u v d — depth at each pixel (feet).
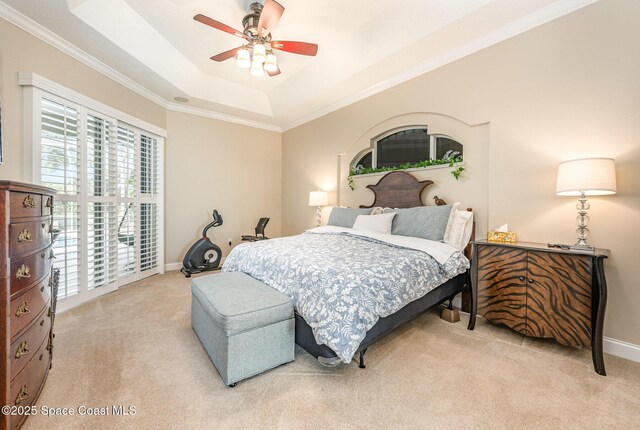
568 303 6.48
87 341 7.12
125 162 12.04
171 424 4.44
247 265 8.32
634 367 6.21
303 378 5.70
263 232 16.71
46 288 5.20
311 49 9.07
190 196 15.48
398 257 7.09
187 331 7.77
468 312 9.35
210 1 8.55
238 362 5.39
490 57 9.06
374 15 9.23
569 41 7.57
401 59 10.44
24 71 8.11
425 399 5.09
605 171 6.30
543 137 8.05
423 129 11.52
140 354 6.53
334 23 9.61
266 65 9.67
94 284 10.37
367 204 13.46
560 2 7.58
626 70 6.77
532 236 8.24
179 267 15.19
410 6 8.65
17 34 7.94
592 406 4.95
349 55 11.09
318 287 5.78
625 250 6.79
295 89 14.23
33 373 4.66
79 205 9.70
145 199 13.35
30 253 4.46
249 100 15.57
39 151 8.39
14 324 3.99
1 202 3.75
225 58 9.50
